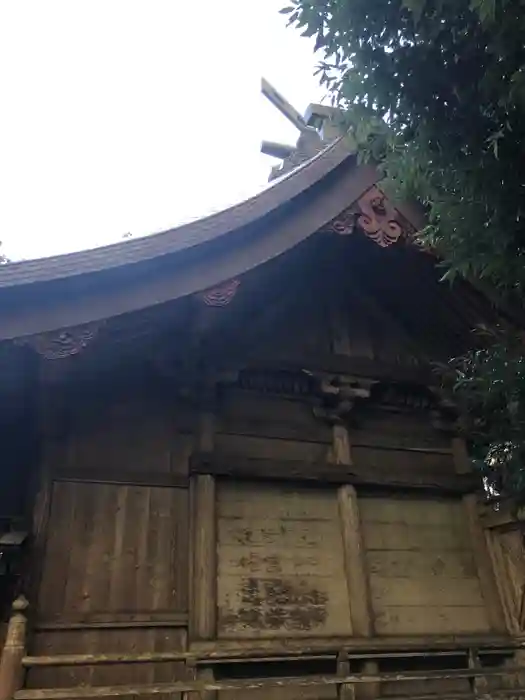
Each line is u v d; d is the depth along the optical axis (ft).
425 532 19.12
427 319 22.49
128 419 17.30
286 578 16.57
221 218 14.88
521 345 14.32
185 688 12.35
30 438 15.92
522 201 10.43
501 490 18.67
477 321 19.72
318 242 19.03
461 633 17.56
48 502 15.21
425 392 21.29
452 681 17.06
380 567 17.89
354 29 11.18
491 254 11.35
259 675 15.17
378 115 12.18
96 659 12.32
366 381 20.04
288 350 19.84
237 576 16.11
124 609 14.73
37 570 14.37
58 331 12.83
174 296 14.12
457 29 10.27
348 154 17.11
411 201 17.61
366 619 16.43
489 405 14.23
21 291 12.64
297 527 17.46
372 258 21.04
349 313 22.29
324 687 15.56
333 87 12.42
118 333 14.12
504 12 8.85
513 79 9.02
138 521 15.94
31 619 13.79
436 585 18.28
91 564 15.01
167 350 16.80
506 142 10.27
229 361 18.44
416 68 11.07
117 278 13.61
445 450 21.16
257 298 19.95
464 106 10.94
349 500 18.19
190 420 17.93
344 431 19.63
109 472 16.20
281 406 19.48
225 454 17.24
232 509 16.99
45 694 11.46
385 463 19.98
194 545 15.79
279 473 17.57
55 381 14.79
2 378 14.08
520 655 17.67
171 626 14.89
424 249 18.13
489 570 18.99
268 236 15.76
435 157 11.51
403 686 16.42
